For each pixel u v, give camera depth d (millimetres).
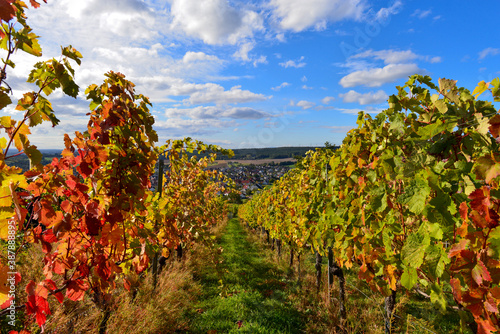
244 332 3391
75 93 1722
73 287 1826
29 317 2121
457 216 1647
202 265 6129
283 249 8000
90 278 1957
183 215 4949
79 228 1862
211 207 10344
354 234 2646
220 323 3625
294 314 3939
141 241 2506
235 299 4387
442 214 1609
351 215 2752
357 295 4188
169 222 3730
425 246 1682
